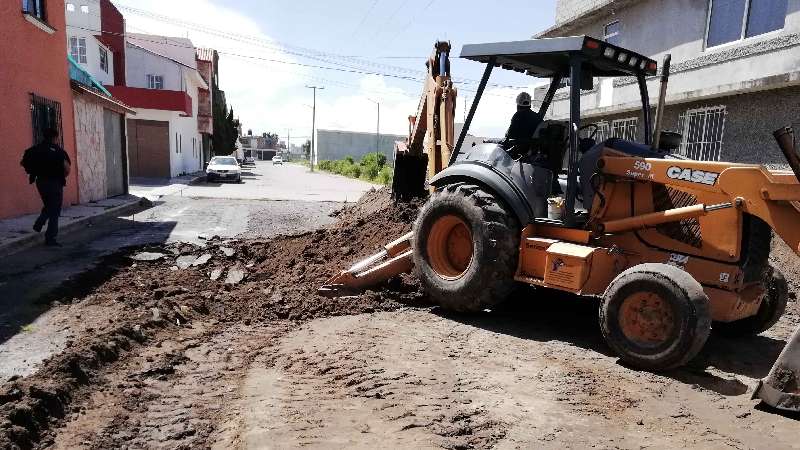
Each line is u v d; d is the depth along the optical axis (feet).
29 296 17.84
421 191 32.55
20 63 33.09
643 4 42.88
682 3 38.78
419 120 28.48
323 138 293.64
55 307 16.96
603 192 16.02
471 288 16.81
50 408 10.36
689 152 36.78
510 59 17.98
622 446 9.84
